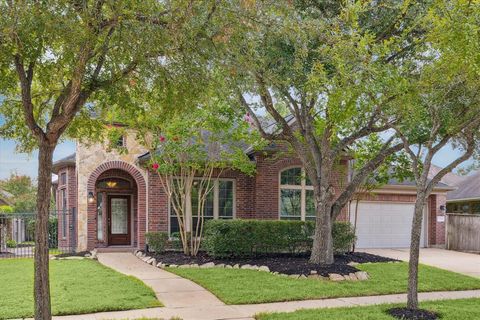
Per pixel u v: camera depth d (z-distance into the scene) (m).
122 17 6.39
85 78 7.04
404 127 10.38
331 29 10.26
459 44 7.76
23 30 5.83
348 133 14.22
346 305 9.75
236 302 9.84
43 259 6.43
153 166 16.23
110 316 8.56
